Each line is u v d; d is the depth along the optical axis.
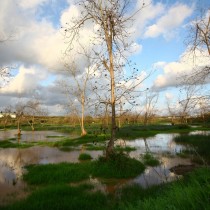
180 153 23.25
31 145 35.78
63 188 11.70
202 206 5.00
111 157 16.72
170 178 14.41
